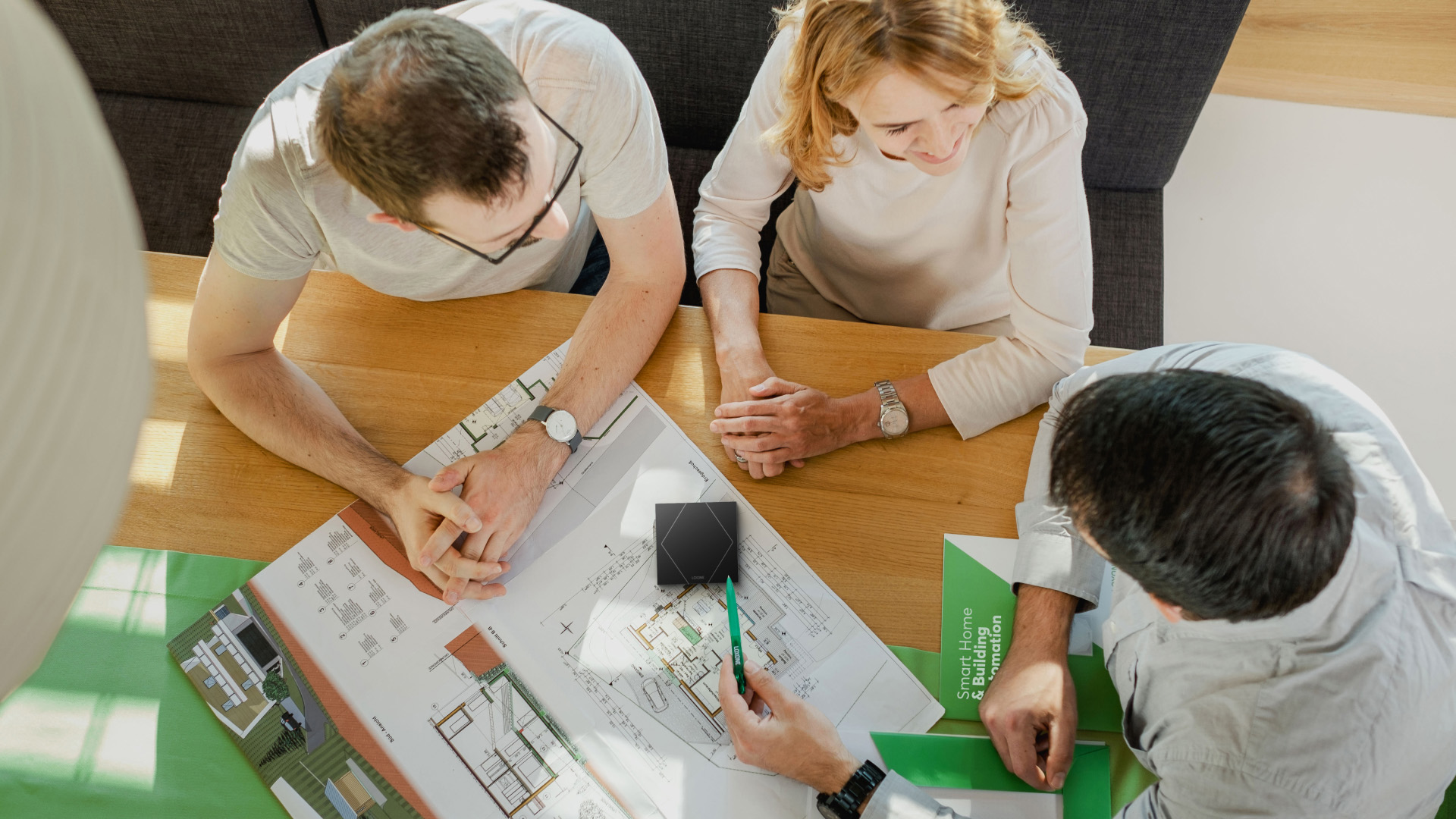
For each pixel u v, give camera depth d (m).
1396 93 2.38
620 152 1.14
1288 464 0.67
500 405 1.21
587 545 1.14
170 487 1.15
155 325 1.25
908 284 1.44
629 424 1.21
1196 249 2.28
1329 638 0.78
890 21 0.94
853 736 1.03
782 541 1.13
